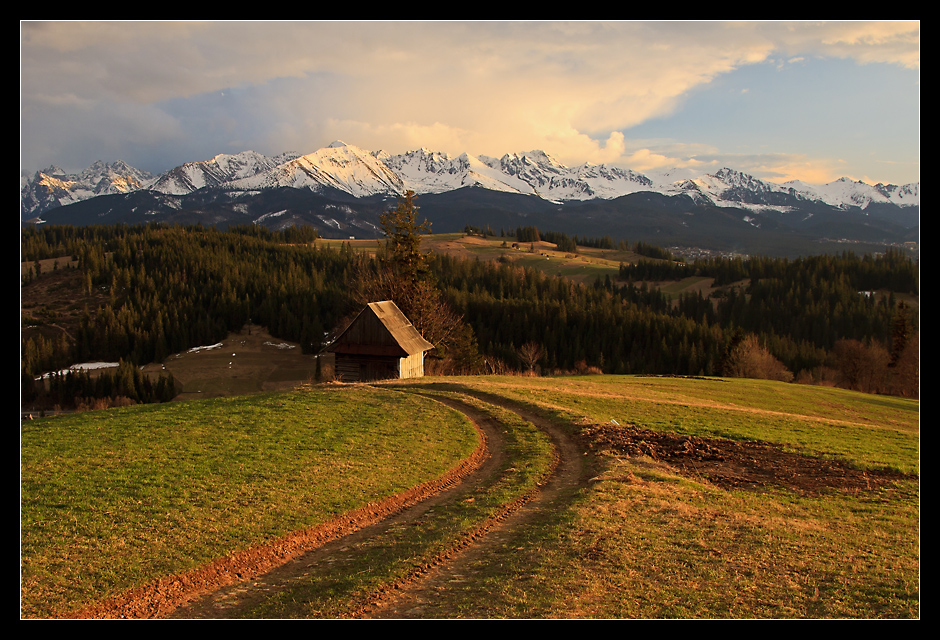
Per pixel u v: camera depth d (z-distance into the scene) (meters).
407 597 12.19
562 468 23.55
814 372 122.38
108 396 124.62
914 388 88.50
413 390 40.75
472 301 152.88
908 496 20.27
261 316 169.75
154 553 13.57
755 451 26.77
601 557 13.70
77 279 199.88
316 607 11.63
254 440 23.52
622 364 129.62
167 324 156.62
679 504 17.88
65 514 15.14
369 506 18.02
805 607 11.41
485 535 16.06
